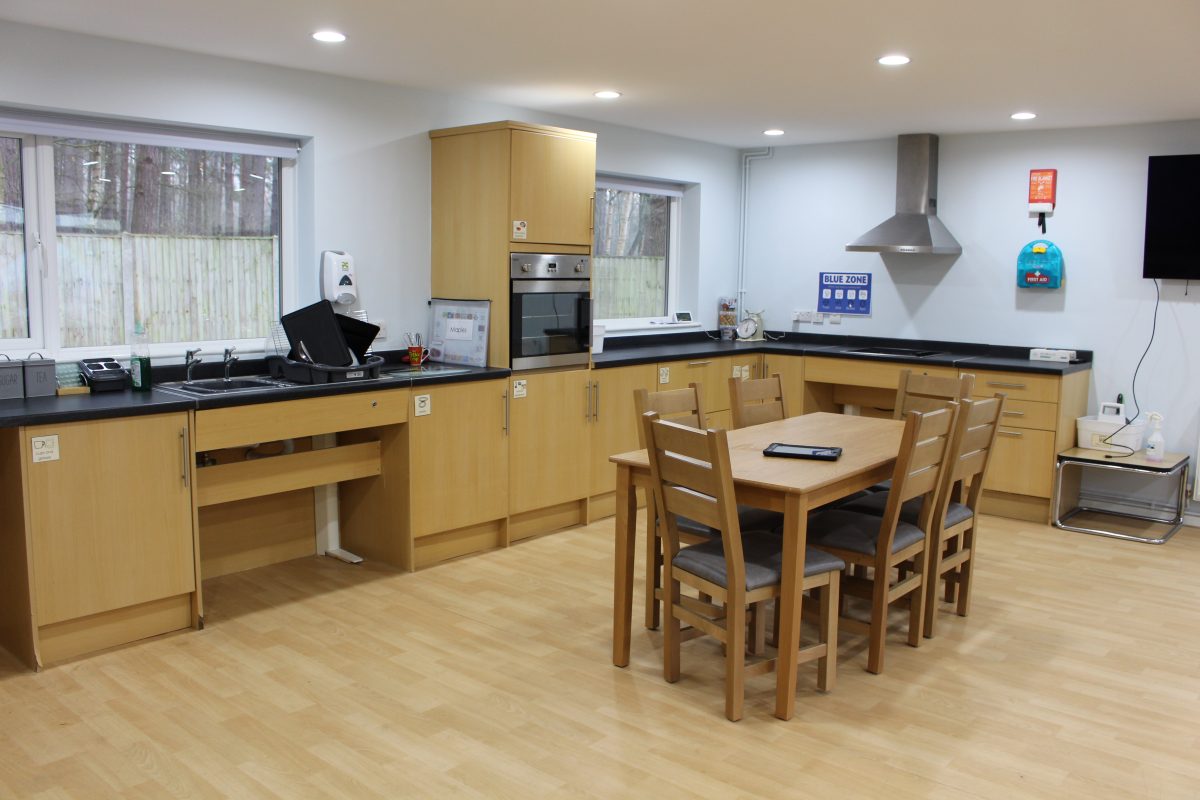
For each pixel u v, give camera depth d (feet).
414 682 10.48
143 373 12.21
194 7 10.80
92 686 10.28
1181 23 10.84
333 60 13.53
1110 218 18.25
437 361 16.11
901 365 19.07
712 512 9.44
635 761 8.81
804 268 22.47
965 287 20.13
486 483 15.24
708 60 13.29
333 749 8.96
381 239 15.48
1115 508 18.61
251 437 12.09
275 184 14.85
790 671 9.57
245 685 10.34
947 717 9.79
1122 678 10.84
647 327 21.35
